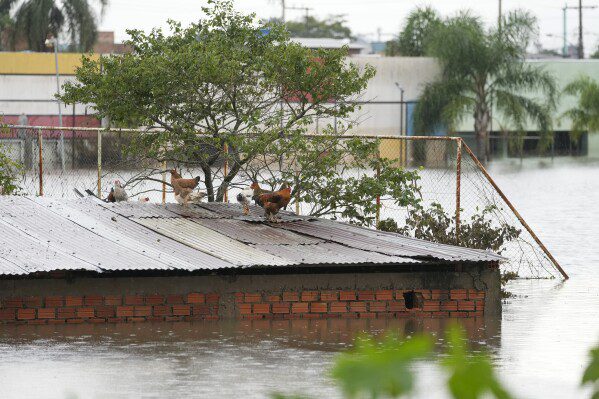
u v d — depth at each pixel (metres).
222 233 22.06
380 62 96.75
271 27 29.09
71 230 21.34
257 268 19.72
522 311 22.44
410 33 122.50
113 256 19.56
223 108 27.27
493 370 2.62
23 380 14.31
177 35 28.31
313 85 27.31
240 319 20.34
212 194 27.22
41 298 19.47
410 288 21.27
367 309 20.98
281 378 14.47
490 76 99.50
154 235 21.48
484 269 21.59
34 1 118.81
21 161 35.03
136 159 29.09
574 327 20.17
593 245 36.41
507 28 98.62
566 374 15.16
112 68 26.72
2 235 20.52
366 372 2.57
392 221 27.08
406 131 97.12
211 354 16.61
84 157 42.16
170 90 26.41
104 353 16.61
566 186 68.81
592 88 107.00
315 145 26.33
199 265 19.17
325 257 20.25
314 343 17.77
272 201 23.45
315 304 20.73
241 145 25.95
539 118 98.44
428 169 61.12
